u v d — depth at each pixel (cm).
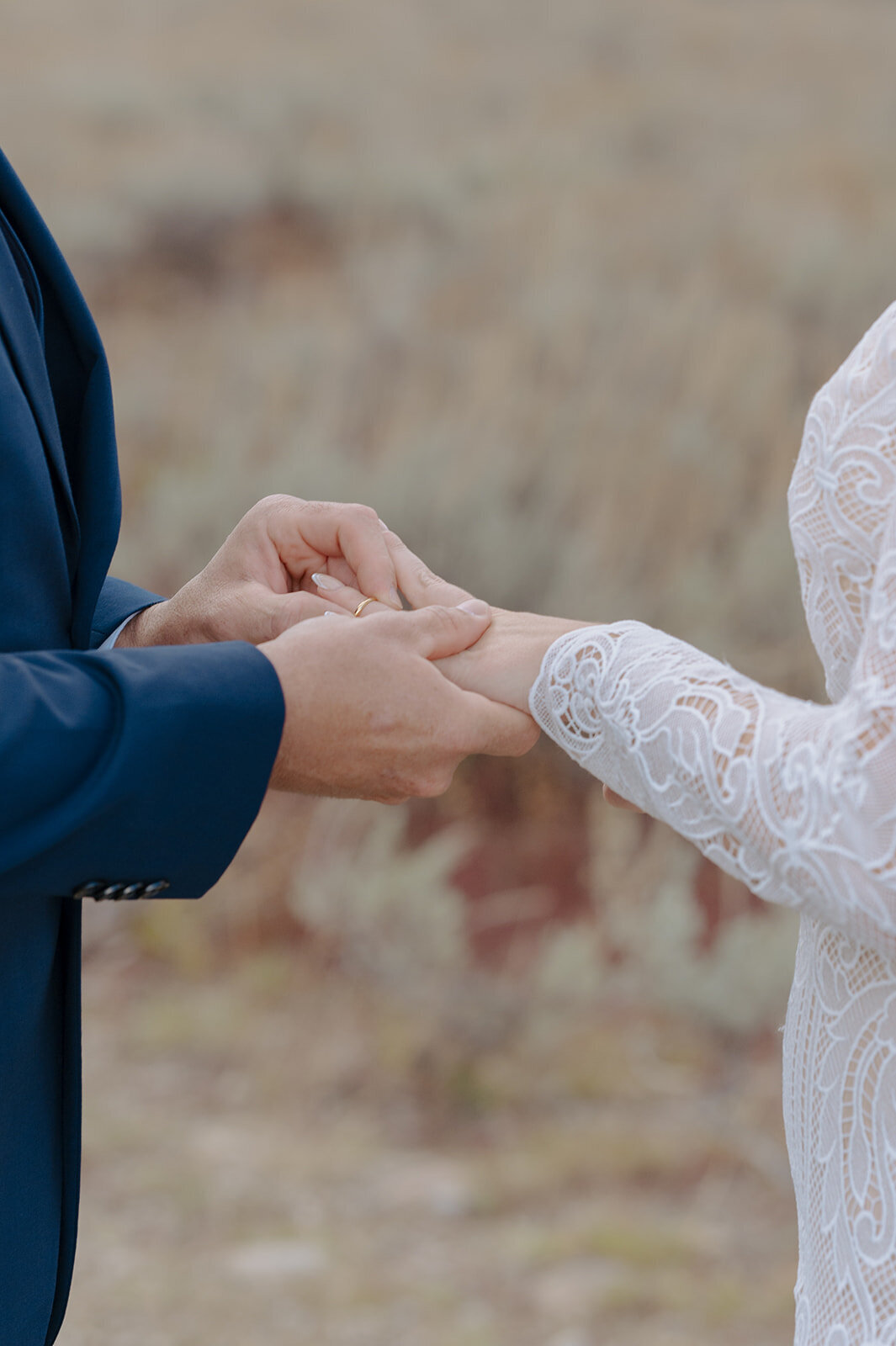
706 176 1173
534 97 1497
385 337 770
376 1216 301
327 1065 351
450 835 444
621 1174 315
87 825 111
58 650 119
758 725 110
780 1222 299
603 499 528
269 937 403
